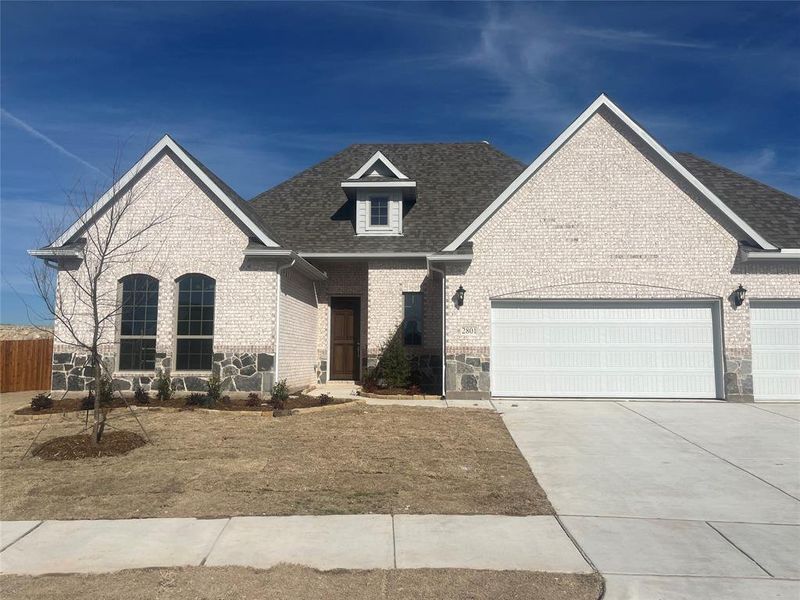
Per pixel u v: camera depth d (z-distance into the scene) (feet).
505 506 24.13
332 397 51.88
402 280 60.18
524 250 51.70
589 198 51.80
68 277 49.67
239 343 49.06
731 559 19.47
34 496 25.00
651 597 16.83
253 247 49.24
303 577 17.84
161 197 50.47
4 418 41.78
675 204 51.29
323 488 26.02
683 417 42.68
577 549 20.15
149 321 50.03
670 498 25.54
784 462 31.14
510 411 44.62
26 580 17.79
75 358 49.49
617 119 52.21
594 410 45.32
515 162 72.23
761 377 50.52
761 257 49.44
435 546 20.27
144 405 44.96
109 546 20.30
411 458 30.63
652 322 51.37
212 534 21.27
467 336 51.19
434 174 70.44
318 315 63.10
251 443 33.42
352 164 73.10
